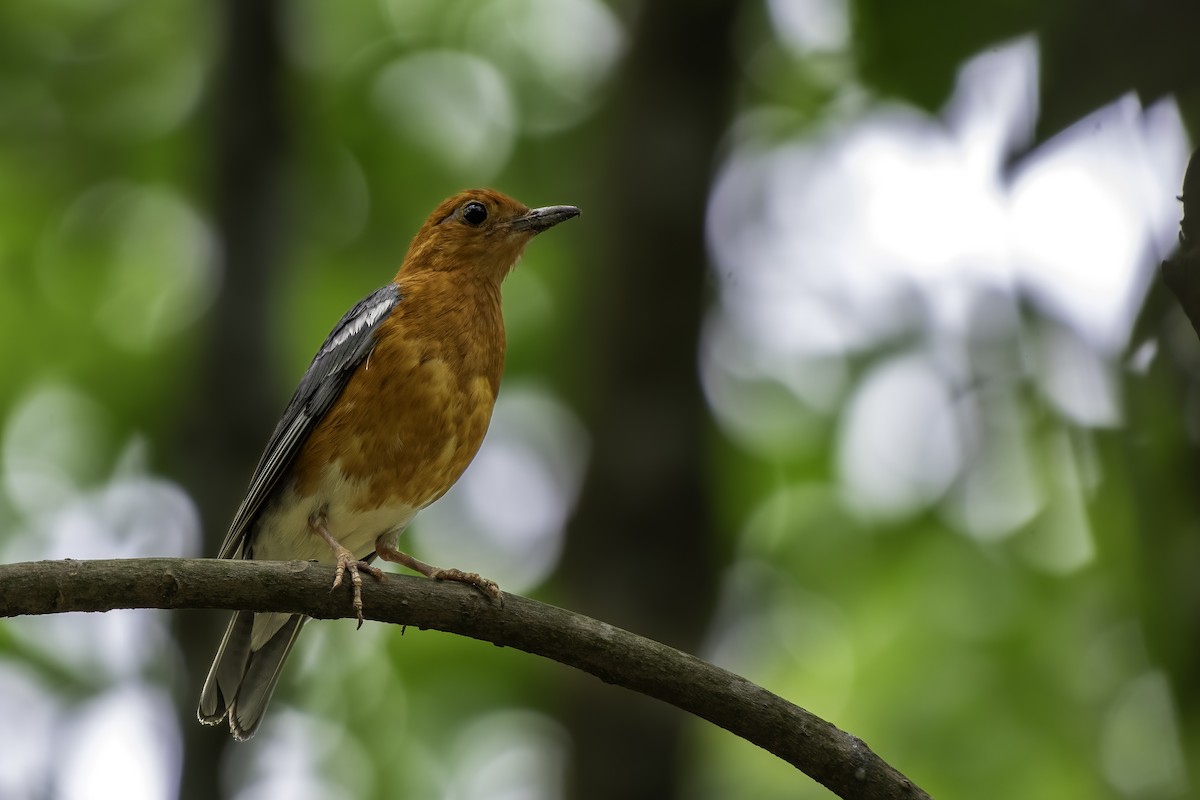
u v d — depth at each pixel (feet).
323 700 53.83
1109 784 47.75
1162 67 22.61
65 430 55.31
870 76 33.60
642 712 37.86
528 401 58.29
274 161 44.73
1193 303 19.34
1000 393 37.17
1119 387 27.96
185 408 41.96
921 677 52.08
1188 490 28.17
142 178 57.52
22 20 57.16
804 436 52.85
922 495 50.67
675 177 42.60
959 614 51.78
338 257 58.59
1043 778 49.75
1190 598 29.07
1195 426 26.76
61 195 57.36
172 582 23.53
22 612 22.65
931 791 50.44
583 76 60.80
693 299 42.27
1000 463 40.45
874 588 52.75
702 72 43.62
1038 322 29.81
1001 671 50.80
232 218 43.80
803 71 51.88
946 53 32.27
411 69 59.72
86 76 57.16
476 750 53.42
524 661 53.98
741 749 52.54
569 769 38.14
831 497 53.16
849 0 33.40
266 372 42.29
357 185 58.95
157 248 58.18
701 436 41.47
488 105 60.23
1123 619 43.11
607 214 43.60
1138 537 29.27
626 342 41.78
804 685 53.26
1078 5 23.12
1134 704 46.91
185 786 37.17
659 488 40.29
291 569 24.58
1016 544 49.55
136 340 57.06
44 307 57.47
